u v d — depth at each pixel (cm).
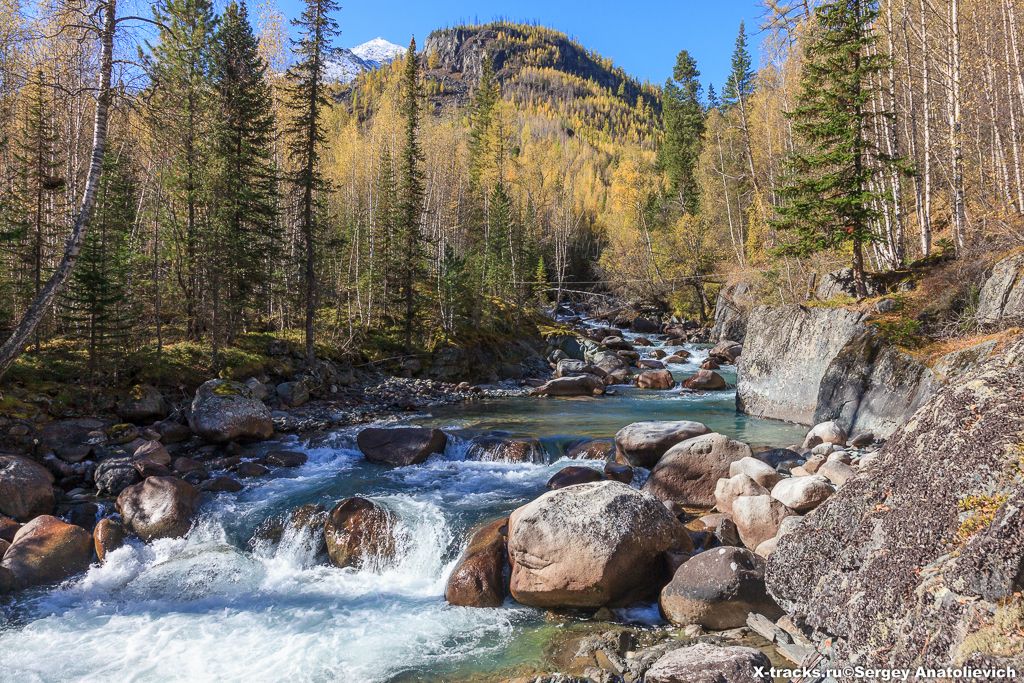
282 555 1030
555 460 1490
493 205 5528
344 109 9656
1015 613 404
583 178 11419
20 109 2325
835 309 1822
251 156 2983
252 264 2644
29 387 1752
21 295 2075
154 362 2148
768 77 3931
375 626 804
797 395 1892
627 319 5744
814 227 1956
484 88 6738
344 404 2383
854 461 1167
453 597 858
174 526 1089
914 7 2466
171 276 2614
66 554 977
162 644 775
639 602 824
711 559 769
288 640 775
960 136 1948
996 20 2294
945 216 2744
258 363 2475
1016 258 1399
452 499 1184
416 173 3578
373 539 1008
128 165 2358
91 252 1831
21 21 1972
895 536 543
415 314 3625
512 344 3975
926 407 645
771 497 920
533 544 836
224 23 2755
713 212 5172
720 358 3703
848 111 1923
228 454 1584
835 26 2012
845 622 549
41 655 751
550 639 747
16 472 1159
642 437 1336
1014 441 492
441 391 2783
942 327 1508
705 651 636
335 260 3488
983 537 445
